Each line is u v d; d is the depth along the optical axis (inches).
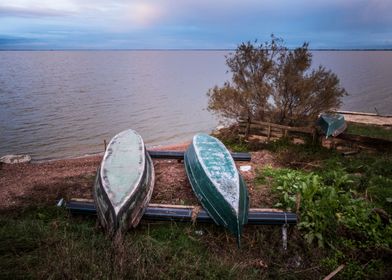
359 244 225.3
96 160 520.7
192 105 1245.1
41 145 700.7
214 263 200.1
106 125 898.1
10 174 422.6
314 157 385.1
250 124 473.1
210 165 291.9
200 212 252.8
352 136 410.9
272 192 300.0
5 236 211.6
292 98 448.1
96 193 268.8
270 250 225.6
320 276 206.1
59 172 418.0
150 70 3804.1
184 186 321.7
